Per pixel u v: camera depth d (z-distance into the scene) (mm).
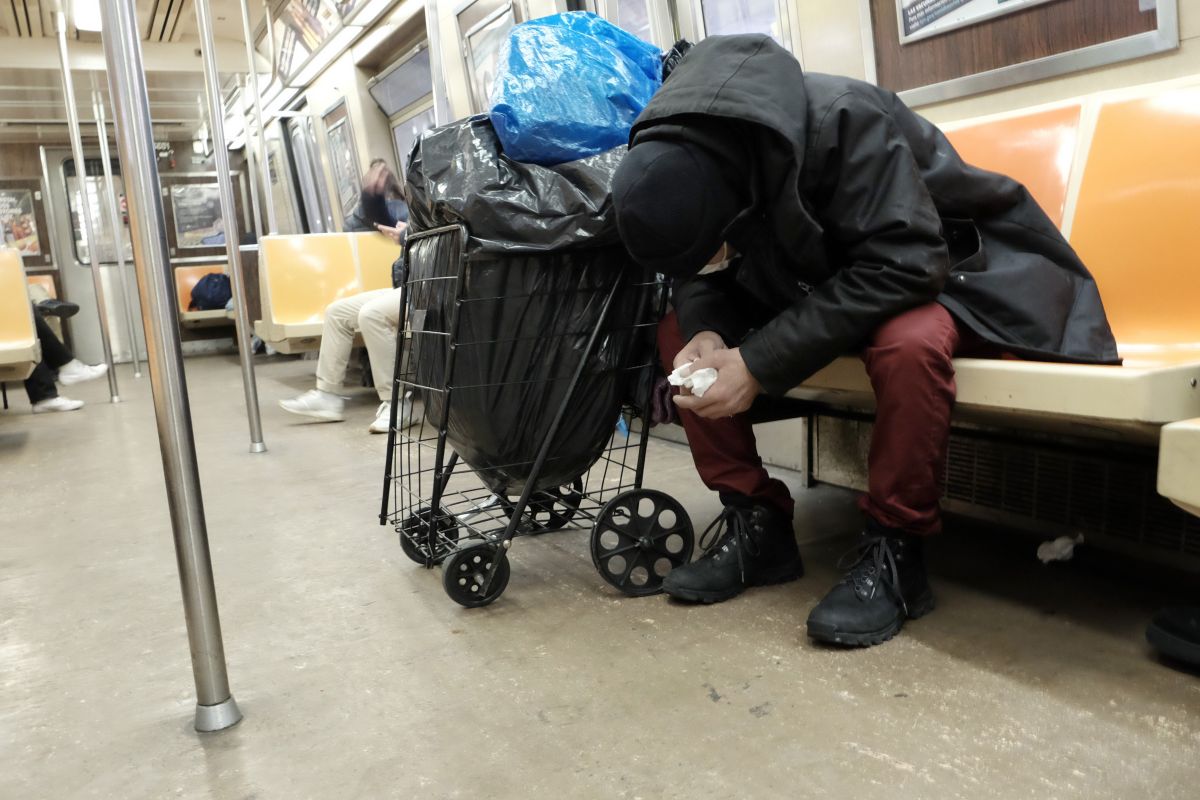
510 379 1581
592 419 1656
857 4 2059
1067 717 1103
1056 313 1346
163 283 1099
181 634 1598
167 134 9406
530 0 3436
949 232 1464
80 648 1559
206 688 1223
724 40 1374
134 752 1178
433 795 1026
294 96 6703
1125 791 941
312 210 6902
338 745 1160
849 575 1406
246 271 5438
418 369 1753
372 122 5582
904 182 1303
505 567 1631
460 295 1532
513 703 1239
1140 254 1494
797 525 2004
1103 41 1632
